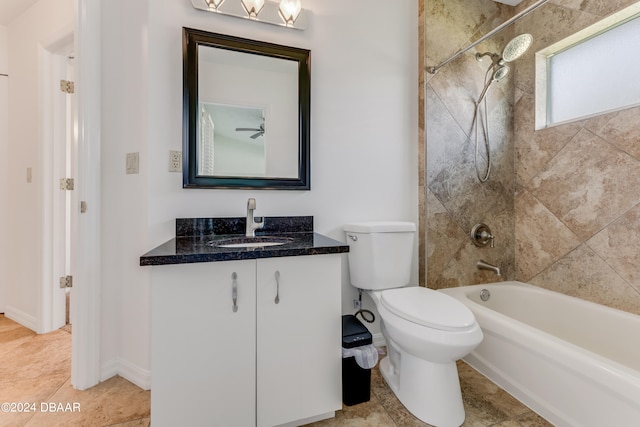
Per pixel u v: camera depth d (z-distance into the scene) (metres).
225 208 1.62
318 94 1.81
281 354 1.17
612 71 1.70
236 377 1.11
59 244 2.14
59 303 2.14
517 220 2.19
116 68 1.60
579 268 1.83
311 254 1.19
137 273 1.53
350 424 1.28
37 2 2.10
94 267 1.53
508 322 1.49
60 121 2.12
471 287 2.05
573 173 1.85
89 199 1.52
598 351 1.64
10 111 2.31
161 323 1.02
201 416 1.08
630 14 1.61
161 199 1.49
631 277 1.60
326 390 1.24
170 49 1.50
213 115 1.58
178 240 1.42
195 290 1.05
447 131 2.04
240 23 1.63
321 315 1.22
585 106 1.83
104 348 1.58
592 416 1.13
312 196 1.80
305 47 1.77
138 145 1.51
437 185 2.02
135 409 1.35
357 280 1.76
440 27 2.01
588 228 1.79
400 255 1.77
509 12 2.19
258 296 1.13
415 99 2.05
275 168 1.69
